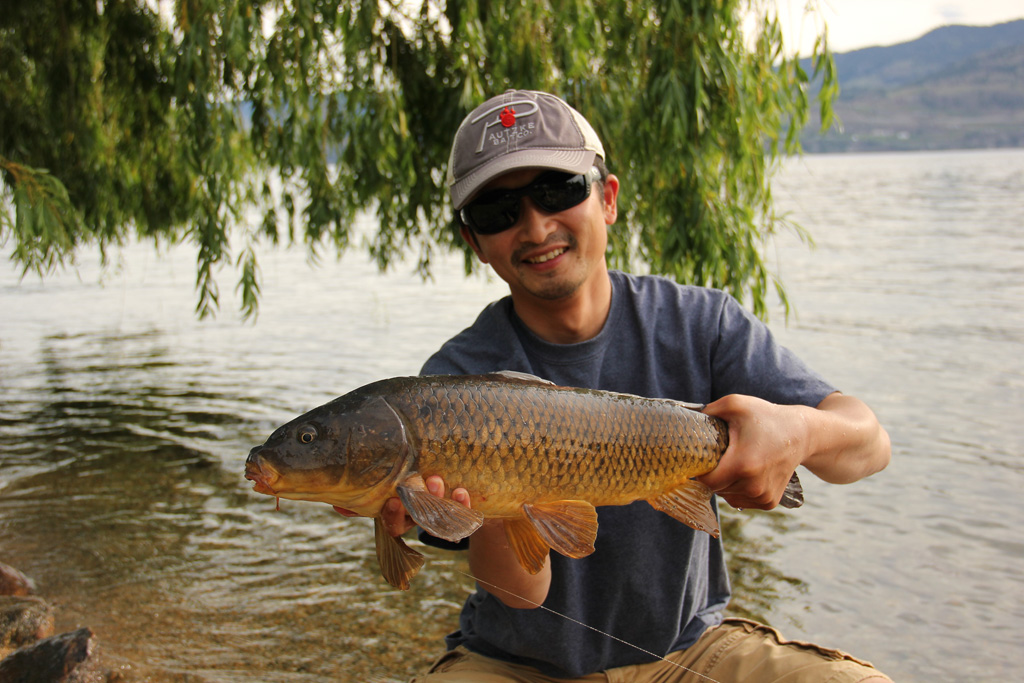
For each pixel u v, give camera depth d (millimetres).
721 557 3053
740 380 2793
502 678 2748
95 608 4816
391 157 7324
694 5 6180
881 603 5113
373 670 4172
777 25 6625
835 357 11812
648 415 2396
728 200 6805
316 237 7691
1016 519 6371
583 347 2791
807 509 6641
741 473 2334
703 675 2785
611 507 2717
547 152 2533
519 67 6523
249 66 6734
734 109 6387
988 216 35281
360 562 5578
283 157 7176
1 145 7996
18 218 5828
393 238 8211
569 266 2627
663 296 2895
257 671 4113
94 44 8523
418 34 7367
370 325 15453
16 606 4594
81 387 10812
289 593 5070
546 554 2318
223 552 5691
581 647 2775
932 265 21578
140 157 9023
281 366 12078
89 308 17906
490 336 2893
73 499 6711
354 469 2148
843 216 36781
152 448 8164
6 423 9055
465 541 2943
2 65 8062
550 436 2275
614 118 6695
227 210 7773
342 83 7016
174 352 13195
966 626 4844
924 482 7168
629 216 7098
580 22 6492
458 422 2203
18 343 14000
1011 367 11133
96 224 8781
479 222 2650
